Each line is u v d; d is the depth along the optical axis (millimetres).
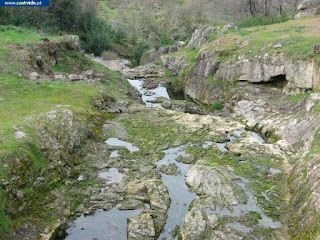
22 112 16703
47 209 12336
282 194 13797
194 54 36531
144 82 36094
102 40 46656
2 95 18812
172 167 15992
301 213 11656
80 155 16359
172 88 35438
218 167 15500
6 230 10477
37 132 14820
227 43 30828
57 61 27594
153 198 13461
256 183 14586
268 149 17547
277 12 51938
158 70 40031
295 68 22297
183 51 41281
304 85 21703
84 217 12523
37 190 12734
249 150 17469
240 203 13219
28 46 24969
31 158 13320
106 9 78500
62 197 13242
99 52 46594
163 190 13898
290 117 19828
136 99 28172
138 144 18297
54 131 15727
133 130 19828
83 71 28547
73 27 47938
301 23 32531
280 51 23906
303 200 12203
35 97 19844
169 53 43906
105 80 28391
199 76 30641
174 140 18688
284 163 16203
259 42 27688
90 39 46562
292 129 18469
